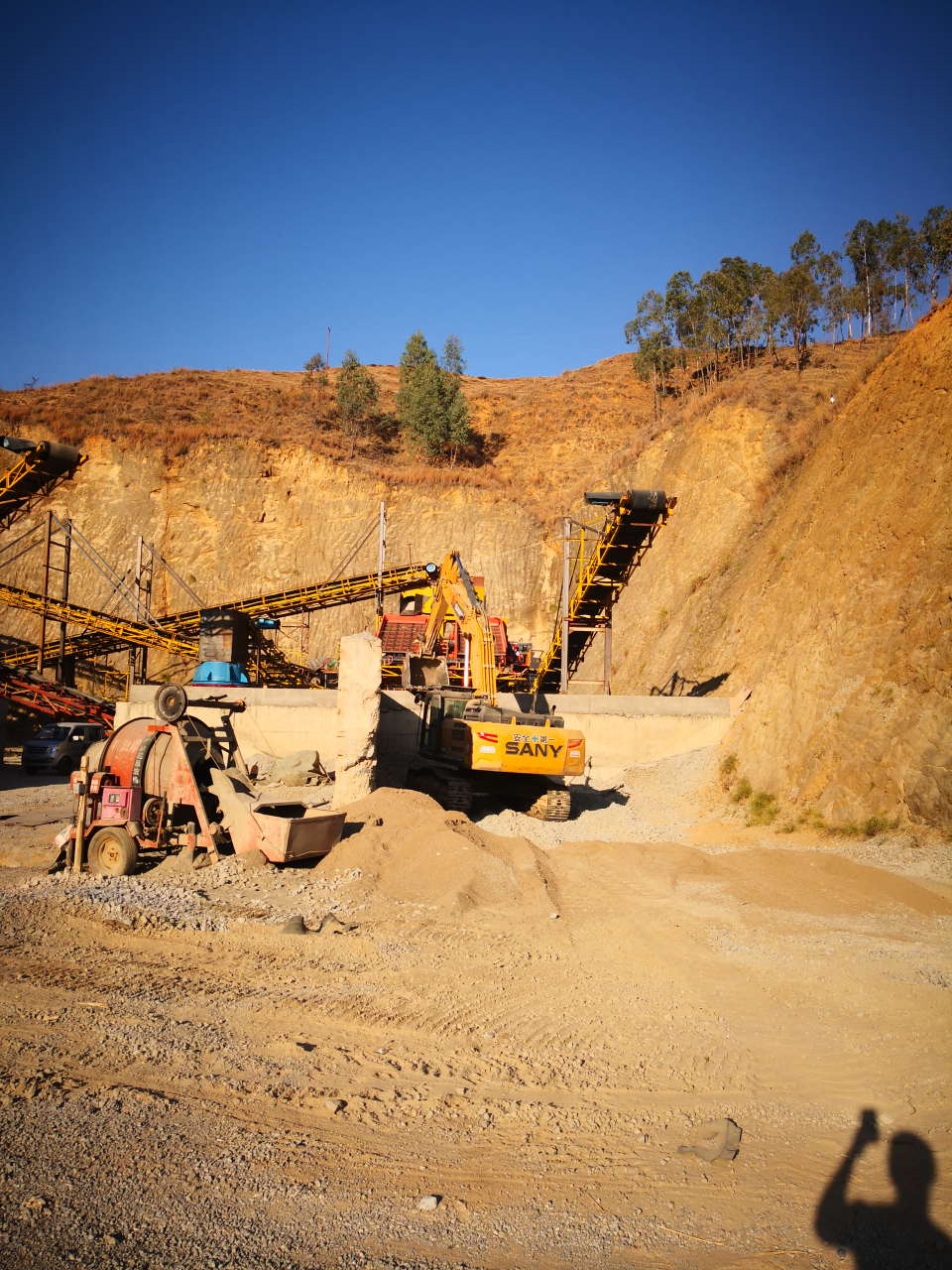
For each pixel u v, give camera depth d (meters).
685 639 34.94
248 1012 7.14
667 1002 7.80
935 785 14.39
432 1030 6.96
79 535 47.78
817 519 24.55
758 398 41.91
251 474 52.69
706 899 11.78
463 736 18.20
